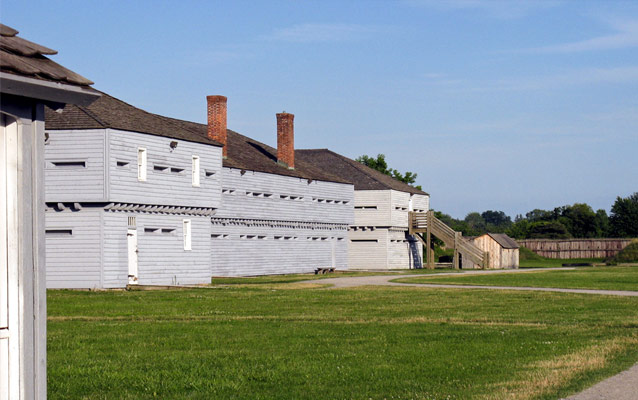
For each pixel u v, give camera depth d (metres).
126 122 41.66
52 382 13.48
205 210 47.00
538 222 137.50
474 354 16.31
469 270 69.50
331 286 41.53
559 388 12.54
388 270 72.12
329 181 69.25
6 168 8.37
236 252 56.53
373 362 15.39
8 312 8.30
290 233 63.59
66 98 8.55
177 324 22.12
